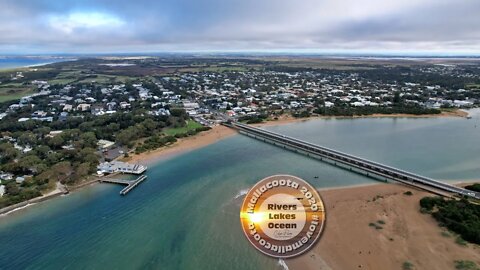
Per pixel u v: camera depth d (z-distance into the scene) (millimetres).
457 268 59969
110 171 113375
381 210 82500
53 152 127750
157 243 73250
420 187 96438
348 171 112875
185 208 88000
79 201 94812
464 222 73562
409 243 68250
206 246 70625
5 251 72750
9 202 91500
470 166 116438
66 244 74562
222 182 104188
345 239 70250
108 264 67500
